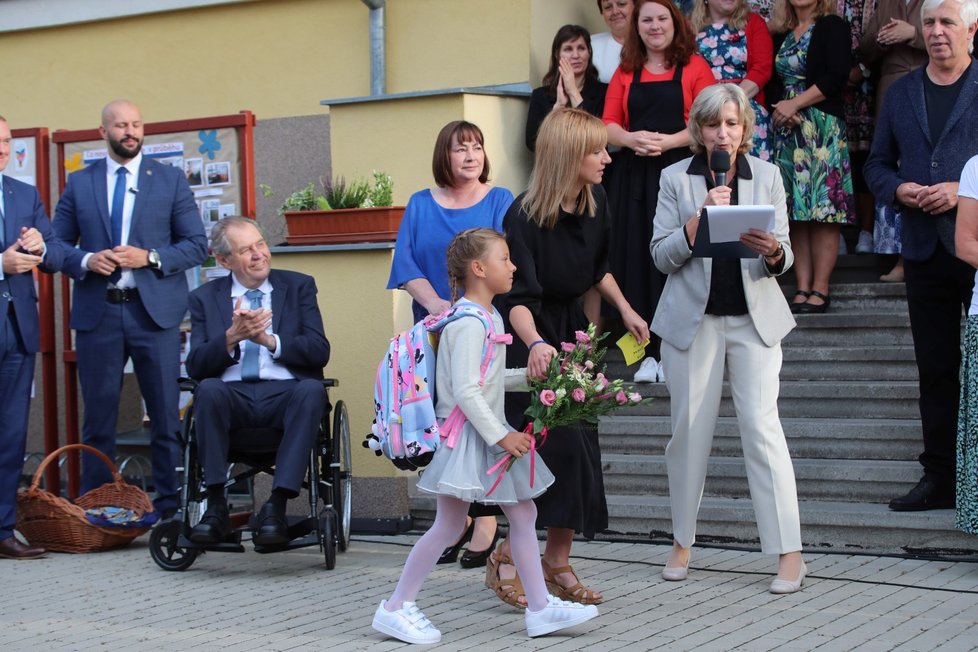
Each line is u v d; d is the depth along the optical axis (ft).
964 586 17.70
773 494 17.78
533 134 25.96
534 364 15.76
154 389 24.36
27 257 22.72
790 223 26.03
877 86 27.84
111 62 30.94
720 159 17.65
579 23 29.48
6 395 22.67
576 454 16.42
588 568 19.51
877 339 24.59
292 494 20.15
